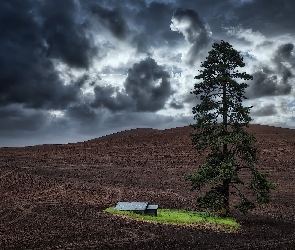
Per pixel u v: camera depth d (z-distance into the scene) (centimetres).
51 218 3272
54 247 2448
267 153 7269
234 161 3136
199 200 3159
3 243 2542
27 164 6475
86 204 3966
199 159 6969
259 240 2633
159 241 2566
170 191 4853
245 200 3139
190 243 2528
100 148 8144
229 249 2419
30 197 4316
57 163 6669
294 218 3509
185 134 9275
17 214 3456
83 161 6894
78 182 5241
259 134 8950
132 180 5491
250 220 3359
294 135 8881
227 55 3148
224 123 3169
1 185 4925
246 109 3075
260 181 3100
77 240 2594
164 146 8106
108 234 2731
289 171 6091
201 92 3195
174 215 3312
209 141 3091
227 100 3081
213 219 3144
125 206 3431
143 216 3269
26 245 2497
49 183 5125
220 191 3158
